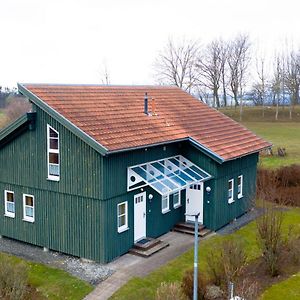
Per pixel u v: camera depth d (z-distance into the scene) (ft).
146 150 69.87
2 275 51.85
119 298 53.78
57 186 66.33
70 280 58.49
